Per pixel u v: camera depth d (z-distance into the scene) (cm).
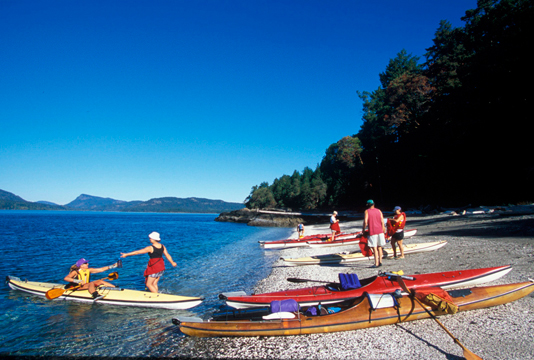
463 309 521
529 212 1669
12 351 537
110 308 742
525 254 843
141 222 8169
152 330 611
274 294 619
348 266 1062
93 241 2742
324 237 1750
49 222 7212
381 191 5472
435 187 3847
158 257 773
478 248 1009
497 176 2938
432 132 3850
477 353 407
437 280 587
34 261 1588
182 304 722
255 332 521
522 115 2670
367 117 6344
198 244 2409
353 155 6906
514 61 2655
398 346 448
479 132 3052
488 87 2891
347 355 440
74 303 774
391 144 5319
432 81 4644
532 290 545
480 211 2089
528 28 2595
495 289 540
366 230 918
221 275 1154
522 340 422
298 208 9262
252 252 1850
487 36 3083
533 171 2516
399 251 1085
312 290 621
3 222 6725
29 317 684
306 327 508
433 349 430
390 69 6562
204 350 506
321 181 8388
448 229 1605
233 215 8719
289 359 448
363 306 509
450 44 4506
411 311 504
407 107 5094
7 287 930
